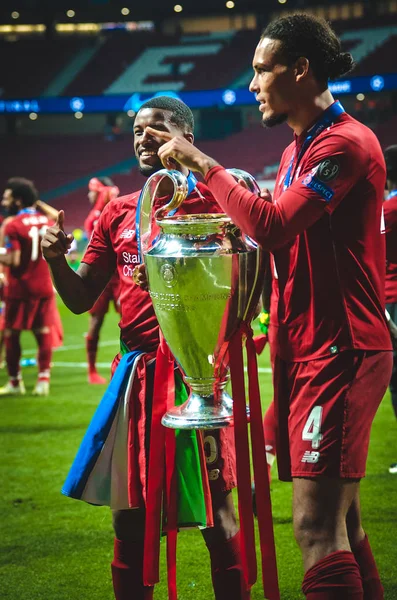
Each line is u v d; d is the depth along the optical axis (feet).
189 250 8.98
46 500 19.29
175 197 9.41
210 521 10.38
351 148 8.71
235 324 9.25
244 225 8.65
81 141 153.58
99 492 10.44
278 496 19.13
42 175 145.59
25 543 16.43
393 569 14.42
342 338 8.95
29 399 31.58
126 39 161.99
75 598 13.70
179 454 10.37
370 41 142.82
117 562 10.82
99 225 11.39
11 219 31.73
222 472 10.75
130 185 139.95
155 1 157.58
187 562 15.25
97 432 10.47
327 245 8.93
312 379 9.03
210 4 156.46
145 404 10.44
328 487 8.89
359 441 8.93
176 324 9.21
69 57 159.22
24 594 13.88
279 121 9.46
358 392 8.92
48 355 32.35
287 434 9.61
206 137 148.05
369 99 149.28
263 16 158.20
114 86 152.87
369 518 17.29
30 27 184.96
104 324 56.24
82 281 11.19
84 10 160.56
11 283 31.99
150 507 9.91
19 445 24.48
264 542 9.48
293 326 9.21
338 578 8.75
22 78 155.33
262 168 135.64
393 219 19.33
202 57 154.71
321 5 153.07
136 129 10.94
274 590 9.48
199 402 9.61
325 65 9.16
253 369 9.45
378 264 9.21
